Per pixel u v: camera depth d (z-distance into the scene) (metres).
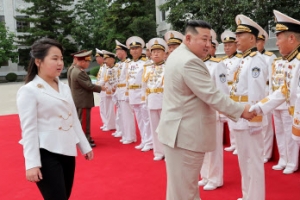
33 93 2.23
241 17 3.18
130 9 21.83
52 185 2.24
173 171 2.45
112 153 5.54
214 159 3.72
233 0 9.65
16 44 32.84
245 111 2.53
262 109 2.73
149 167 4.69
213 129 2.48
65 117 2.33
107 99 7.34
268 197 3.50
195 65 2.31
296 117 2.65
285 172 4.16
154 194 3.71
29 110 2.20
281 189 3.69
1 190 4.00
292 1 8.91
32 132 2.19
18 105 2.22
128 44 5.89
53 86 2.38
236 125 3.09
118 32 22.22
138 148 5.77
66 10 30.38
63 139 2.30
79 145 2.58
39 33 28.58
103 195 3.74
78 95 5.83
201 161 2.47
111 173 4.50
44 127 2.26
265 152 4.72
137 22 20.81
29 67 2.33
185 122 2.38
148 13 23.59
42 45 2.29
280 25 2.86
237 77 3.23
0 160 5.35
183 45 2.50
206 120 2.41
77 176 4.42
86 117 5.91
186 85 2.34
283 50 2.88
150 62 5.45
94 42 28.92
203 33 2.39
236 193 3.63
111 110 7.43
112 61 7.25
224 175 4.23
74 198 3.68
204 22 2.41
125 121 6.19
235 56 4.21
